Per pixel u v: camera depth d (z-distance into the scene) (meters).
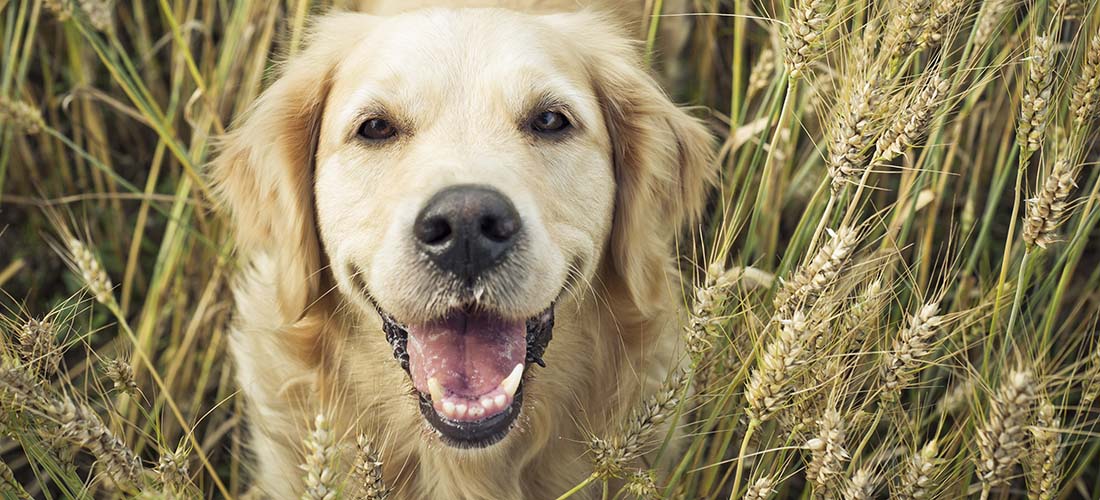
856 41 0.62
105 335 0.81
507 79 0.59
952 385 0.70
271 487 0.68
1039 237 0.54
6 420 0.54
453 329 0.58
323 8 0.79
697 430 0.69
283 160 0.63
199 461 0.76
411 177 0.56
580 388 0.65
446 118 0.59
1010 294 0.62
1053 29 0.63
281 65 0.73
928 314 0.53
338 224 0.60
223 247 0.75
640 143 0.64
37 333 0.55
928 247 0.71
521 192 0.55
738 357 0.62
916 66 0.63
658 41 0.83
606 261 0.64
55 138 0.87
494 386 0.57
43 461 0.55
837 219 0.62
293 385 0.66
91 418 0.52
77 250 0.61
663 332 0.67
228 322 0.77
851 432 0.60
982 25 0.60
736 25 0.70
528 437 0.64
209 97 0.76
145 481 0.53
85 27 0.78
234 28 0.79
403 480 0.66
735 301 0.67
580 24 0.67
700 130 0.68
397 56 0.60
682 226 0.71
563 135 0.60
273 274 0.67
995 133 0.77
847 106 0.55
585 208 0.60
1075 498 0.75
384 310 0.57
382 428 0.65
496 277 0.54
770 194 0.73
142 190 0.88
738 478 0.56
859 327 0.57
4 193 0.87
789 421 0.59
